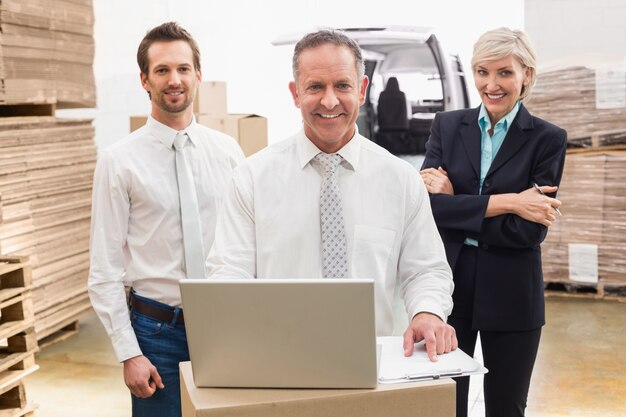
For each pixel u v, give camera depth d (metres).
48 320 5.23
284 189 2.06
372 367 1.60
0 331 3.28
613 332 5.32
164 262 2.63
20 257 3.41
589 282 6.07
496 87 2.55
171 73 2.59
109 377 4.71
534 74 2.60
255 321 1.59
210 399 1.60
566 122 6.06
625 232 5.92
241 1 8.22
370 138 7.56
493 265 2.59
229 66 8.30
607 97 5.93
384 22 8.03
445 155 2.73
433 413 1.64
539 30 6.06
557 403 4.15
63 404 4.29
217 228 2.12
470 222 2.55
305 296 1.56
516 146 2.60
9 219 4.89
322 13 8.18
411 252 2.12
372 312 1.56
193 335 1.62
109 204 2.60
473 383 4.42
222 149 2.80
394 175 2.08
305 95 1.91
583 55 5.97
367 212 2.06
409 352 1.82
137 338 2.64
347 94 1.90
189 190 2.65
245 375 1.64
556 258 6.14
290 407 1.59
